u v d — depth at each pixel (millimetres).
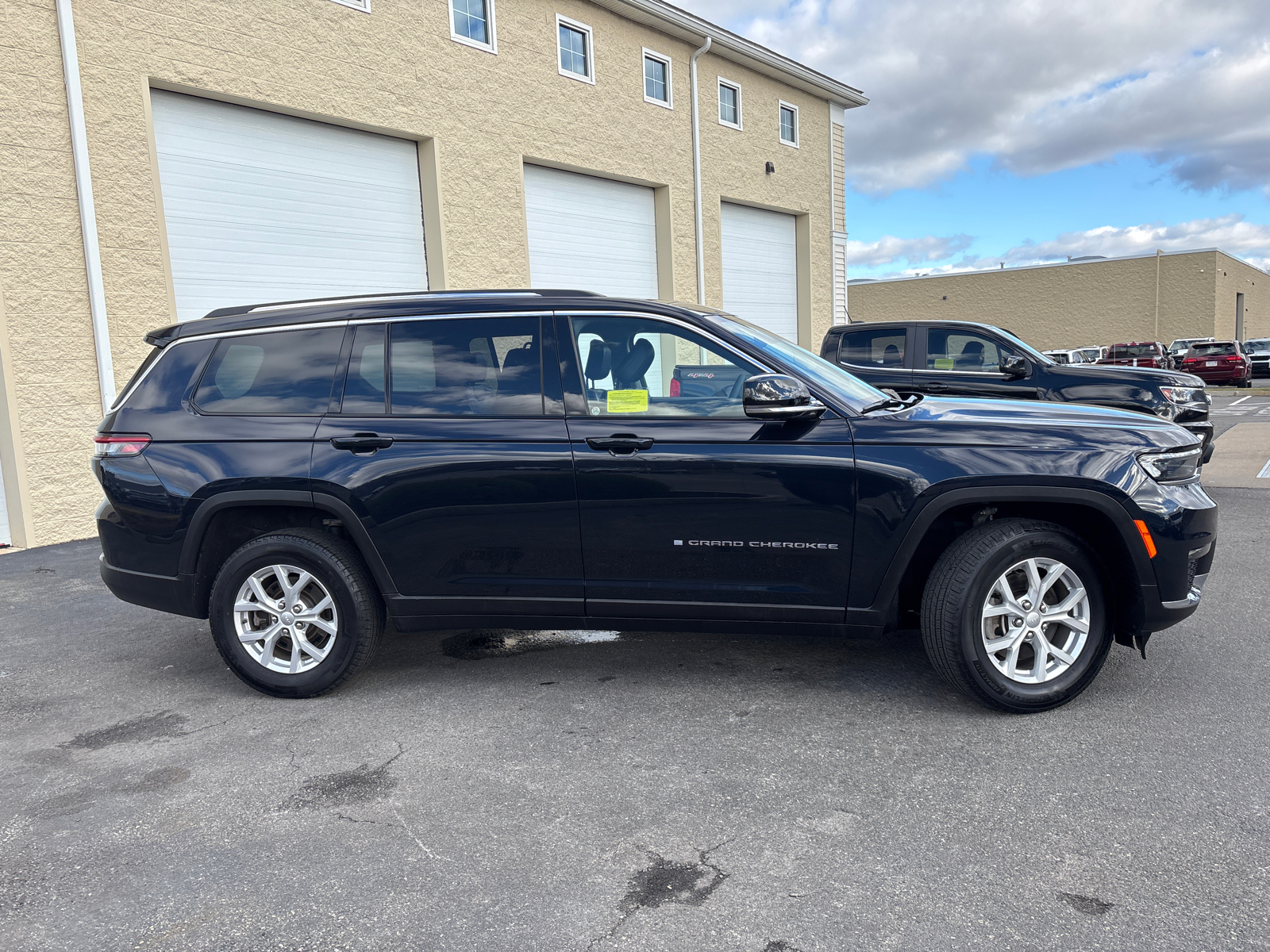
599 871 2426
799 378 3533
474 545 3650
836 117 19188
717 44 15188
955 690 3723
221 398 3852
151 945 2148
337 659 3770
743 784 2920
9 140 7496
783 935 2117
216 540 3895
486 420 3645
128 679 4188
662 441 3492
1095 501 3252
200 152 9070
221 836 2676
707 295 15984
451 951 2094
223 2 8945
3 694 4020
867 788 2863
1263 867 2342
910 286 47156
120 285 8273
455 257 11430
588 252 13820
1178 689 3635
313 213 10133
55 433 7879
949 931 2117
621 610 3621
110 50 8109
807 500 3398
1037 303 44062
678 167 15047
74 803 2922
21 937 2197
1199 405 7480
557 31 12688
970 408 3707
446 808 2812
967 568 3309
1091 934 2088
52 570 6773
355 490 3629
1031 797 2768
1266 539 6414
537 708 3637
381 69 10445
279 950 2117
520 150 12211
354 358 3797
